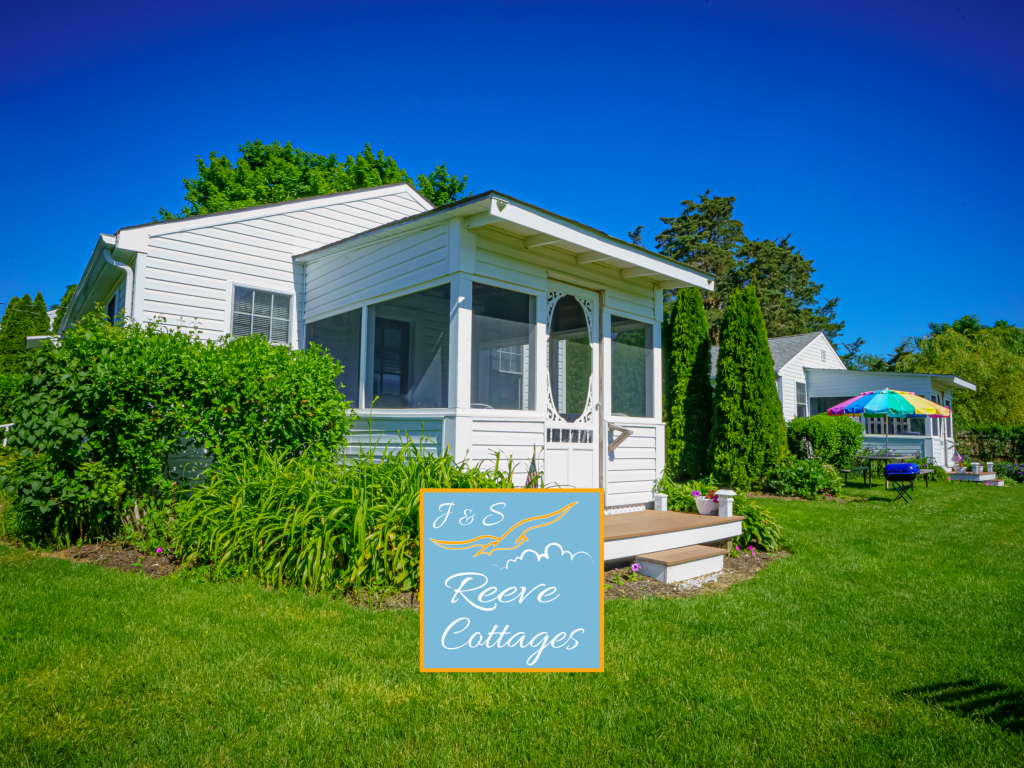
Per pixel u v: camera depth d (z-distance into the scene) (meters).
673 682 2.93
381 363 6.69
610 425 6.80
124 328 5.78
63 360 5.23
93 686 2.68
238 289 8.30
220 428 5.64
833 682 2.98
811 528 7.79
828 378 20.16
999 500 11.76
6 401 15.19
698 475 12.30
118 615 3.60
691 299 12.73
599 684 2.89
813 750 2.33
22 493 5.15
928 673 3.11
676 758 2.26
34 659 2.94
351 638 3.32
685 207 37.88
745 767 2.21
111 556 5.16
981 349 25.67
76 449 5.23
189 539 4.87
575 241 5.86
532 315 6.17
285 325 8.67
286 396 5.82
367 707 2.58
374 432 6.57
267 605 3.84
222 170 18.94
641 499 7.12
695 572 5.22
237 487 5.05
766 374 11.62
